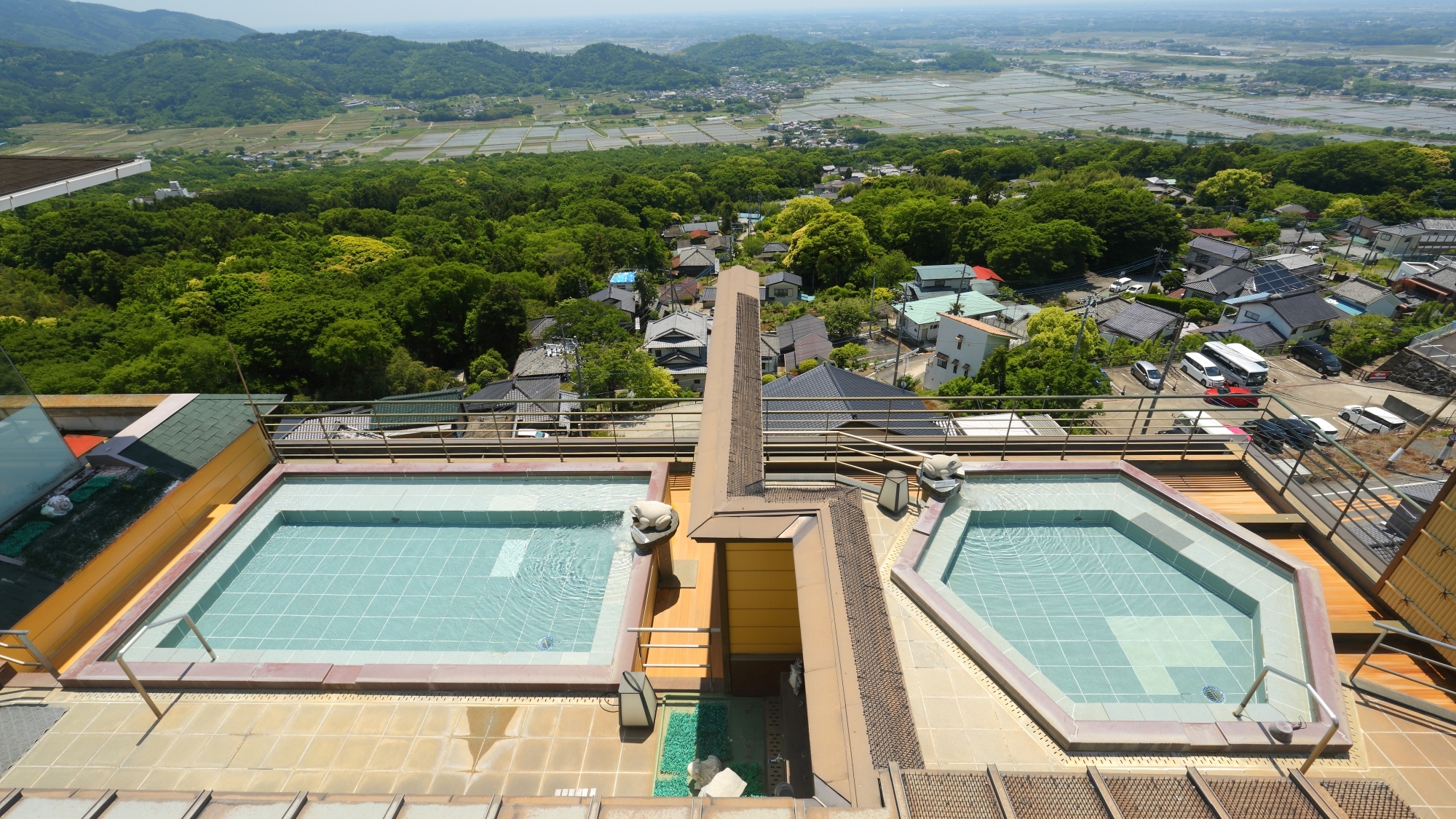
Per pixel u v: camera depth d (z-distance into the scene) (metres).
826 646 3.76
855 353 37.19
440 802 3.23
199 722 4.99
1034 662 4.60
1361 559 6.14
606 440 9.03
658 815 3.08
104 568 6.16
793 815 3.01
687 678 5.68
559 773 4.71
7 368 6.21
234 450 7.85
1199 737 3.83
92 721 5.00
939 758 3.79
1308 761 3.79
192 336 30.00
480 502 7.31
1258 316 36.31
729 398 5.86
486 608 6.10
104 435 8.48
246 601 6.20
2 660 5.36
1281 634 4.63
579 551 6.79
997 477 6.38
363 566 6.62
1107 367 32.03
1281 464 8.15
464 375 40.72
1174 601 5.13
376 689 5.22
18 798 3.39
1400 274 45.12
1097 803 3.12
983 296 42.38
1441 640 4.92
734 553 4.80
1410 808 3.39
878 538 5.57
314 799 3.29
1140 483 6.15
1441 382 27.62
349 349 31.28
